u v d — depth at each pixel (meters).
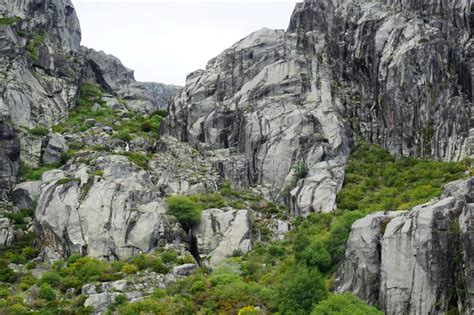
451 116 99.62
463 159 94.81
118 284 75.75
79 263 80.75
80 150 107.38
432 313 62.84
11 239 88.75
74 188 90.00
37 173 99.88
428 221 65.25
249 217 90.44
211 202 94.69
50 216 87.75
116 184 90.06
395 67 106.56
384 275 65.75
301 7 130.12
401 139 103.38
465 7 108.25
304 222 90.00
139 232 85.12
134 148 111.06
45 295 75.06
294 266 72.62
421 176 93.69
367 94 112.62
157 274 78.44
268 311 68.62
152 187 94.69
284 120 106.75
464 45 105.62
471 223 62.94
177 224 87.81
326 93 111.81
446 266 63.81
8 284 79.06
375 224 69.38
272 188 101.94
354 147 106.56
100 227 85.88
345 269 69.62
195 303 71.50
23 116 111.81
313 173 98.19
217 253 85.81
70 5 160.38
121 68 161.38
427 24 110.75
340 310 62.72
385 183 95.94
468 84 102.00
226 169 104.62
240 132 109.44
